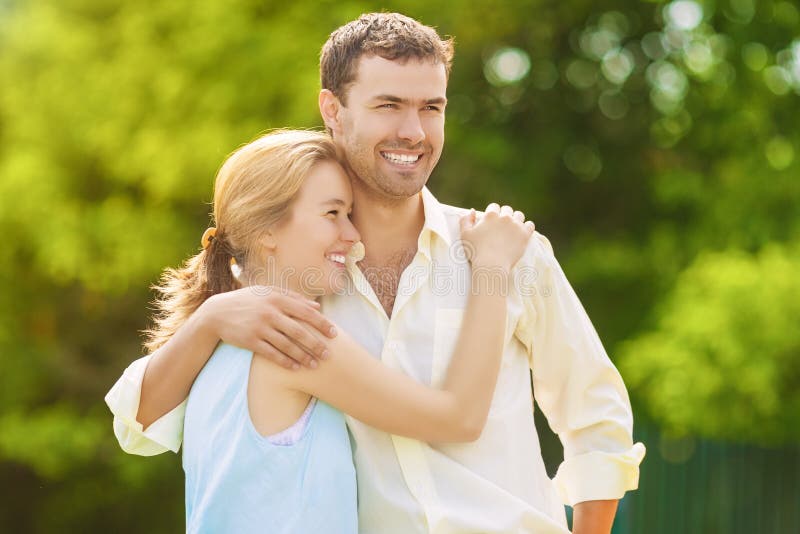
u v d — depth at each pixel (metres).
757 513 10.52
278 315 3.33
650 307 14.12
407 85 3.41
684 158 14.91
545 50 15.09
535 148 14.87
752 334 12.10
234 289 3.78
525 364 3.67
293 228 3.49
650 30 15.23
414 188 3.48
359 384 3.30
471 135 13.98
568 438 3.76
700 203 13.96
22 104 15.28
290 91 12.85
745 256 12.92
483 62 14.66
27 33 15.34
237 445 3.30
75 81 14.91
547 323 3.67
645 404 13.59
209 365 3.47
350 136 3.50
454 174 14.07
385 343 3.48
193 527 3.35
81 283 16.30
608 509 3.70
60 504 16.53
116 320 16.66
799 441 12.41
